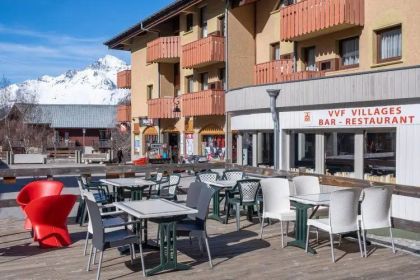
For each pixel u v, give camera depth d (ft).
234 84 67.72
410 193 27.81
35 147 149.69
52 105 227.81
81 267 23.35
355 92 39.42
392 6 47.42
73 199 27.76
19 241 28.66
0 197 49.21
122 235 21.79
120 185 32.91
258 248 26.73
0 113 178.70
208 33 75.15
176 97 83.46
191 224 24.14
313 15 53.01
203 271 22.50
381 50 49.60
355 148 40.70
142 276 21.83
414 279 21.15
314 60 58.29
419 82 34.30
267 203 27.84
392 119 36.91
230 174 39.14
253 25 68.95
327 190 35.40
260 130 52.85
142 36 99.71
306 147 46.11
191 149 80.33
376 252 25.72
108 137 212.84
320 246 27.04
